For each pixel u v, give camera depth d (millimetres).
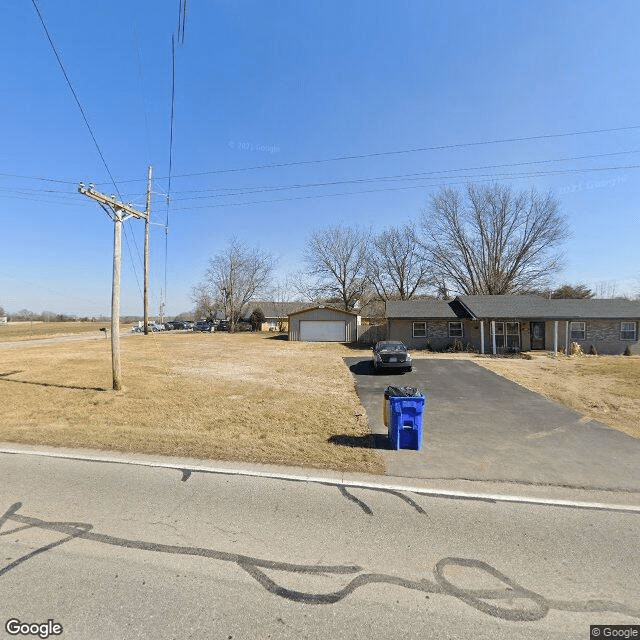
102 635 2420
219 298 64688
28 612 2604
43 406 9086
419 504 4441
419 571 3170
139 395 10453
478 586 2994
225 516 4023
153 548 3406
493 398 11258
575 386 13336
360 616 2643
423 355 23875
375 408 9734
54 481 4844
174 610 2652
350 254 49094
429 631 2525
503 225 39312
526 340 26469
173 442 6461
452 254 41500
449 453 6395
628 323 25328
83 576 2992
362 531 3789
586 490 4973
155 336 40000
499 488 4984
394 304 29891
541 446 6848
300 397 10828
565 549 3547
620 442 7137
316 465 5633
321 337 34500
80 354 21062
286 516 4059
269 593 2855
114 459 5652
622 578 3139
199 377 13945
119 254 11156
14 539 3504
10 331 54719
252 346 28375
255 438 6887
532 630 2562
